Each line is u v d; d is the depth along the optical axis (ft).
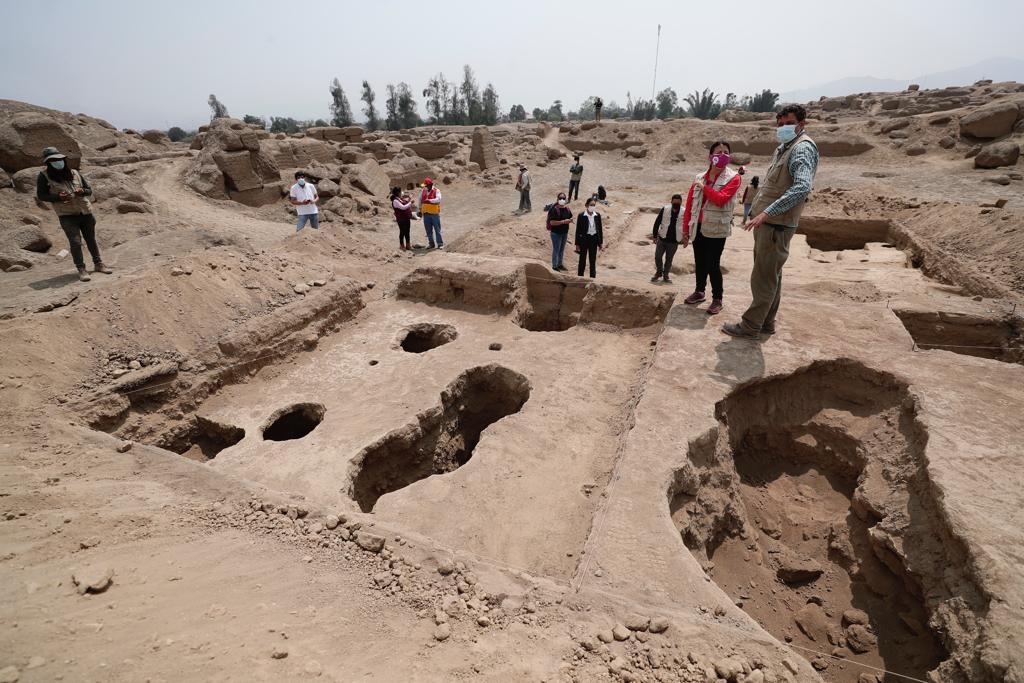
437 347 24.80
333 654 8.70
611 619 9.92
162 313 22.07
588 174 78.84
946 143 69.92
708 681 8.64
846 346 19.51
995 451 13.57
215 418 19.95
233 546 11.66
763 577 15.14
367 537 12.18
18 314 20.34
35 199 36.86
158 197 47.39
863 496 15.20
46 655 7.22
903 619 12.75
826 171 70.28
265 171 55.21
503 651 9.23
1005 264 27.91
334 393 21.43
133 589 9.42
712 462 16.03
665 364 19.04
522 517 14.69
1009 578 10.04
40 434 15.72
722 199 20.85
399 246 41.19
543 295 29.94
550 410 19.52
